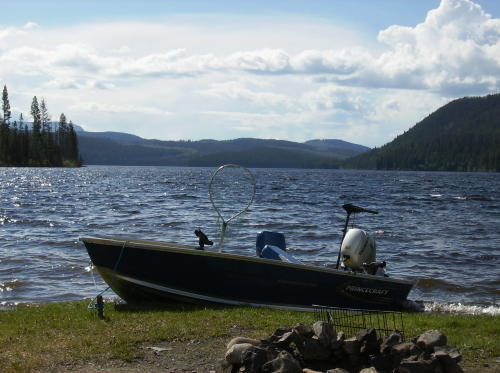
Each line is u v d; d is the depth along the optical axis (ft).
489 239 81.61
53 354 24.50
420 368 20.67
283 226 95.66
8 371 22.16
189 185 258.16
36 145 562.25
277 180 361.51
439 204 156.56
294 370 20.92
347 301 37.76
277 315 32.81
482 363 24.16
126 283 36.70
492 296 46.80
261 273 36.65
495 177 542.98
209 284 36.60
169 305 36.96
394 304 38.99
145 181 301.84
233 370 21.90
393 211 130.93
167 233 85.71
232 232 81.15
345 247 38.27
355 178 444.14
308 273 36.94
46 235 81.71
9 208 129.90
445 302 44.47
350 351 22.65
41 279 51.75
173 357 24.41
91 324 30.22
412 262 62.54
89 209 128.06
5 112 538.06
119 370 22.62
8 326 30.55
